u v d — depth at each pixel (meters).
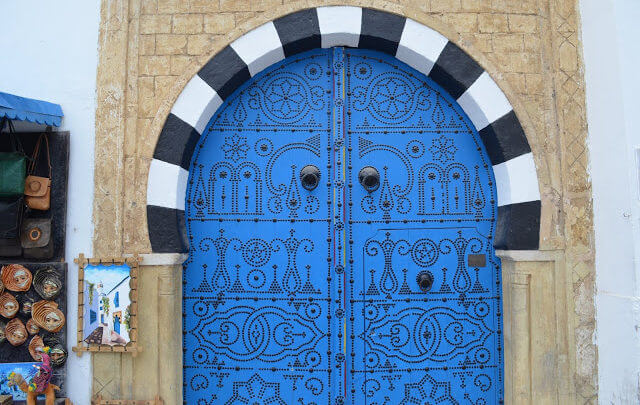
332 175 3.34
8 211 2.90
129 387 3.03
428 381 3.29
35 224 3.00
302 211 3.33
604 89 3.00
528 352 3.08
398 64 3.37
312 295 3.30
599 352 3.07
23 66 3.16
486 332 3.30
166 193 3.11
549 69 3.21
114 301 3.02
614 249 2.94
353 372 3.28
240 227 3.33
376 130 3.37
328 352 3.27
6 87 3.15
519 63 3.21
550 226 3.12
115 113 3.13
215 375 3.28
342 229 3.30
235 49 3.19
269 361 3.29
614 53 2.90
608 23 2.95
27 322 3.04
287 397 3.27
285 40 3.19
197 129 3.20
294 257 3.31
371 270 3.32
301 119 3.38
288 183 3.34
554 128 3.18
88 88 3.15
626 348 2.85
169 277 3.07
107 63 3.16
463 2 3.23
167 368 3.04
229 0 3.20
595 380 3.07
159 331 3.05
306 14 3.19
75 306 3.07
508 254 3.12
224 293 3.30
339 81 3.35
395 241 3.33
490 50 3.21
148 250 3.07
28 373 3.01
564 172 3.14
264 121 3.38
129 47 3.18
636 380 2.76
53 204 3.08
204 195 3.33
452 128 3.38
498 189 3.31
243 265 3.31
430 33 3.21
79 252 3.08
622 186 2.86
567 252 3.12
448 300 3.32
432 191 3.36
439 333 3.31
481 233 3.33
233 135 3.37
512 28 3.23
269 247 3.32
